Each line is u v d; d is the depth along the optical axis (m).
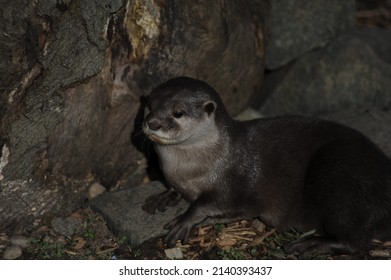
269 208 10.07
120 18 9.46
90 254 9.51
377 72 14.20
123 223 9.90
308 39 13.98
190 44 10.26
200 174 9.66
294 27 13.91
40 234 9.91
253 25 11.66
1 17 8.16
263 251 9.70
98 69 9.41
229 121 9.80
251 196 9.92
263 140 10.14
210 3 10.40
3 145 8.99
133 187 10.95
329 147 9.84
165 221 9.98
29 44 8.54
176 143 9.29
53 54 8.81
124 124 10.49
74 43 8.95
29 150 9.30
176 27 9.99
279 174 10.00
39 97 9.02
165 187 10.91
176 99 9.09
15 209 9.67
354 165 9.45
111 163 10.75
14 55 8.45
